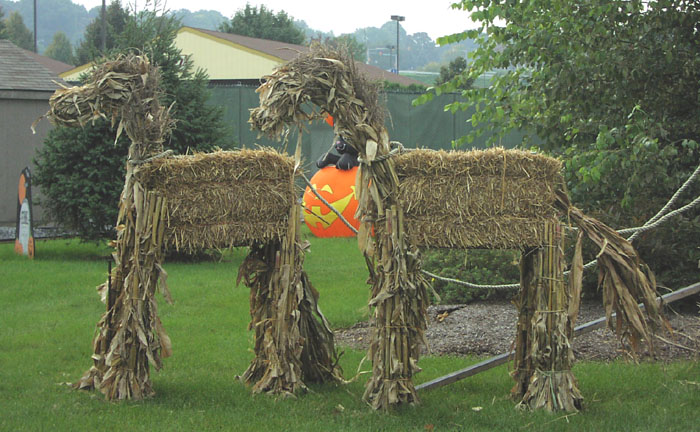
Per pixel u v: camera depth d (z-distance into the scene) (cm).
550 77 892
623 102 884
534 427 507
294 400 571
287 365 584
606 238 563
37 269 1180
